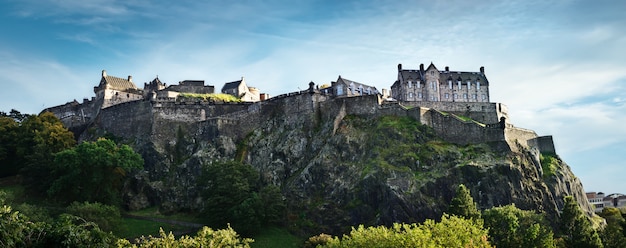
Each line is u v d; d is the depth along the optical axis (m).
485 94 186.88
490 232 94.75
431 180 116.81
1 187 134.50
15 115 173.62
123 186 134.62
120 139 157.38
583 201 136.25
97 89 183.38
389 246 66.38
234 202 115.50
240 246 67.69
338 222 115.38
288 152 137.12
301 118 145.25
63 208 117.00
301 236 114.56
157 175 139.75
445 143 131.50
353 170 124.94
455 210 98.44
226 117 149.50
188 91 177.88
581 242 99.50
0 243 42.28
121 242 60.91
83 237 46.88
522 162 124.81
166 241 63.25
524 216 100.50
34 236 45.84
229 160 136.25
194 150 145.50
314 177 126.62
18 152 139.62
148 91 188.50
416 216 110.69
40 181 129.12
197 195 130.38
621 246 101.25
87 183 122.56
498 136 127.81
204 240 63.75
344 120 141.62
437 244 64.69
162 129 149.00
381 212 112.62
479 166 119.19
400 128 132.50
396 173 118.44
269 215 114.69
